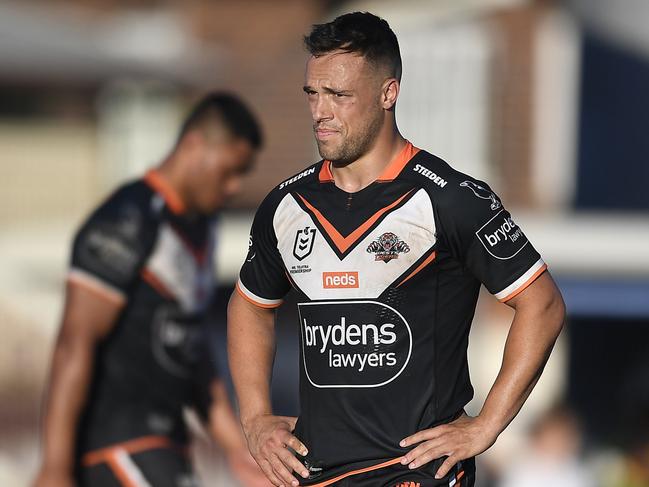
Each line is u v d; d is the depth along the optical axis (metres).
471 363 35.41
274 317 14.71
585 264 31.09
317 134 13.25
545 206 50.47
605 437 33.62
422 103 52.75
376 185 13.27
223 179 20.83
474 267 13.23
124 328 20.34
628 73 47.66
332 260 13.27
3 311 34.34
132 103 63.94
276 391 33.59
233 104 20.91
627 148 47.75
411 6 53.12
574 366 37.09
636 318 36.12
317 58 13.18
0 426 33.84
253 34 60.09
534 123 50.88
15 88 62.03
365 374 13.27
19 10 61.72
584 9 49.72
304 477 13.55
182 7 61.31
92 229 20.09
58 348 19.86
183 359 20.97
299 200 13.58
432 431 13.02
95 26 64.75
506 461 30.53
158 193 20.53
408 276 13.12
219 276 31.92
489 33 51.56
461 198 13.00
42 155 63.75
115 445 20.34
